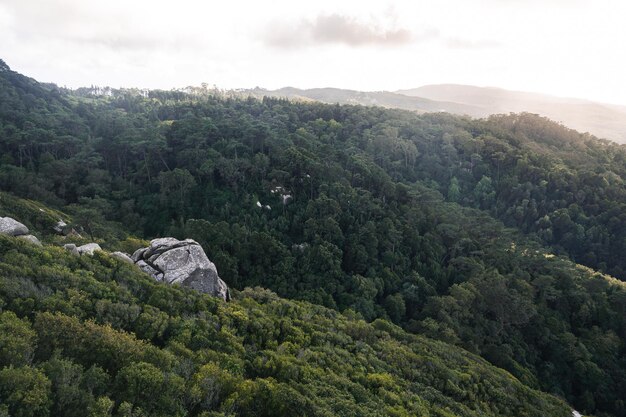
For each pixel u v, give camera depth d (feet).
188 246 157.79
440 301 217.56
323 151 354.13
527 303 218.79
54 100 473.67
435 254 272.92
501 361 198.49
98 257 137.39
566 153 442.09
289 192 305.12
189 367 89.30
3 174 274.98
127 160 350.23
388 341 158.40
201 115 458.50
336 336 142.51
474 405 131.13
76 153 339.36
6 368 63.00
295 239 269.64
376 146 414.62
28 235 148.05
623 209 332.60
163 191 292.61
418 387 127.13
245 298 156.97
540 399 150.92
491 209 375.04
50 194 281.74
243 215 277.64
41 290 101.14
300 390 98.68
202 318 119.75
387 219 274.77
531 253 273.54
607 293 249.34
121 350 83.92
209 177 307.17
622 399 199.62
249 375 104.06
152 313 109.81
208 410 80.28
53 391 67.15
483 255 272.72
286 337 129.90
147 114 501.15
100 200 281.13
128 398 72.38
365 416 93.86
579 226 327.26
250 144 352.28
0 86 421.59
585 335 228.22
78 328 84.79
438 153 435.53
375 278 239.30
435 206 318.24
